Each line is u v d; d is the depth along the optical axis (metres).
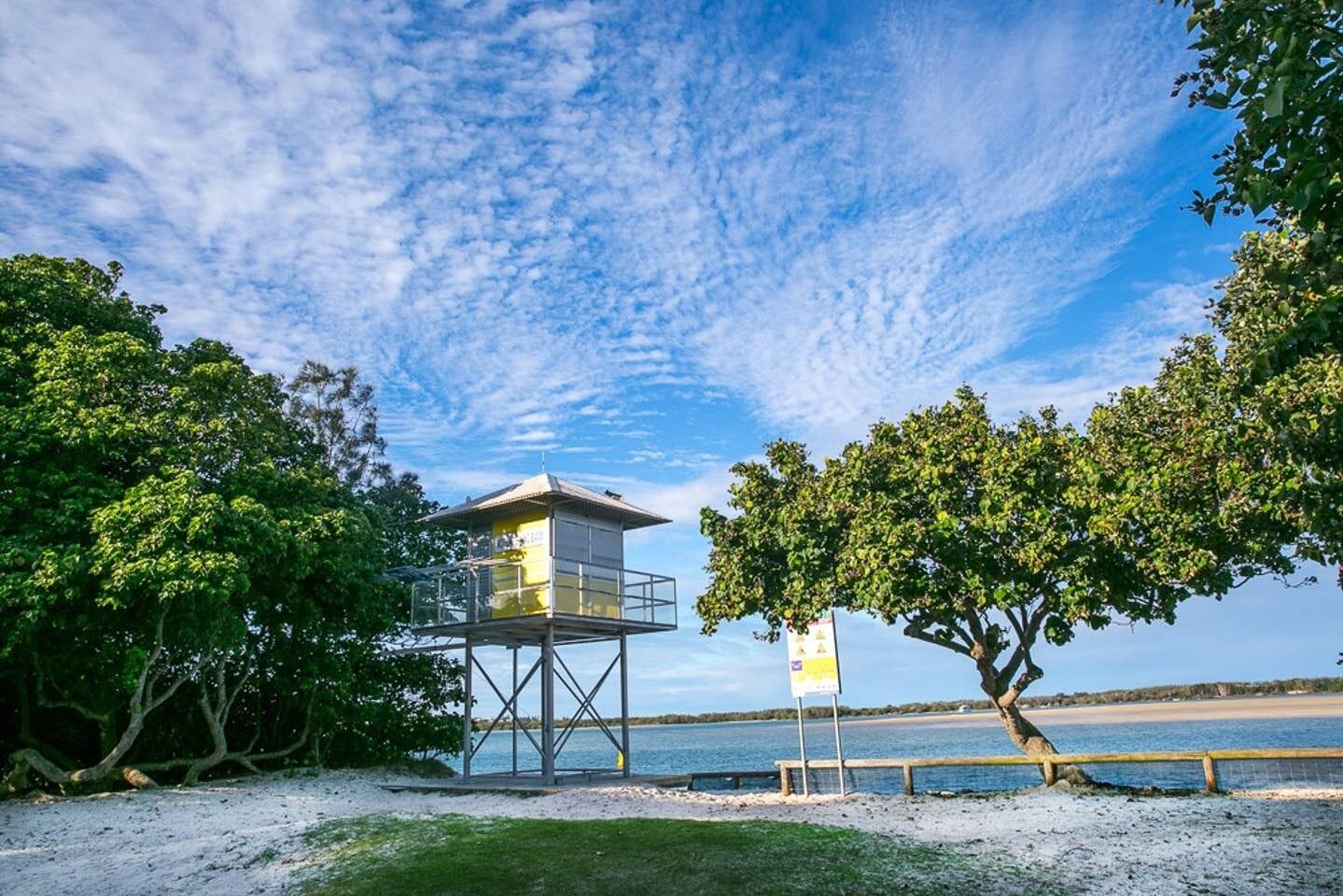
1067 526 18.42
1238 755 17.59
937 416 21.39
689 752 71.94
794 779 21.58
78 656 23.19
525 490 24.33
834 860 11.94
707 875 11.27
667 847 12.78
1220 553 17.69
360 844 14.07
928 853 12.41
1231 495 16.64
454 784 24.89
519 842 13.48
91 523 20.70
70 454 22.09
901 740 80.94
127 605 20.67
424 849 13.21
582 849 12.85
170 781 28.05
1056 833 13.91
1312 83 6.24
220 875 13.18
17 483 20.98
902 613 19.47
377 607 29.14
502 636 26.67
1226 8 6.90
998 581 18.91
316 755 31.03
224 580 20.77
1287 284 7.09
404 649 29.45
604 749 86.94
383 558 31.28
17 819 19.30
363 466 40.81
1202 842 12.84
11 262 24.70
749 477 22.64
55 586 19.45
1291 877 10.81
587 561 24.80
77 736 27.08
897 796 19.48
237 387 26.64
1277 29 6.28
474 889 10.91
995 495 18.58
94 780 23.58
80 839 16.98
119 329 26.61
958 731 100.88
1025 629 20.56
